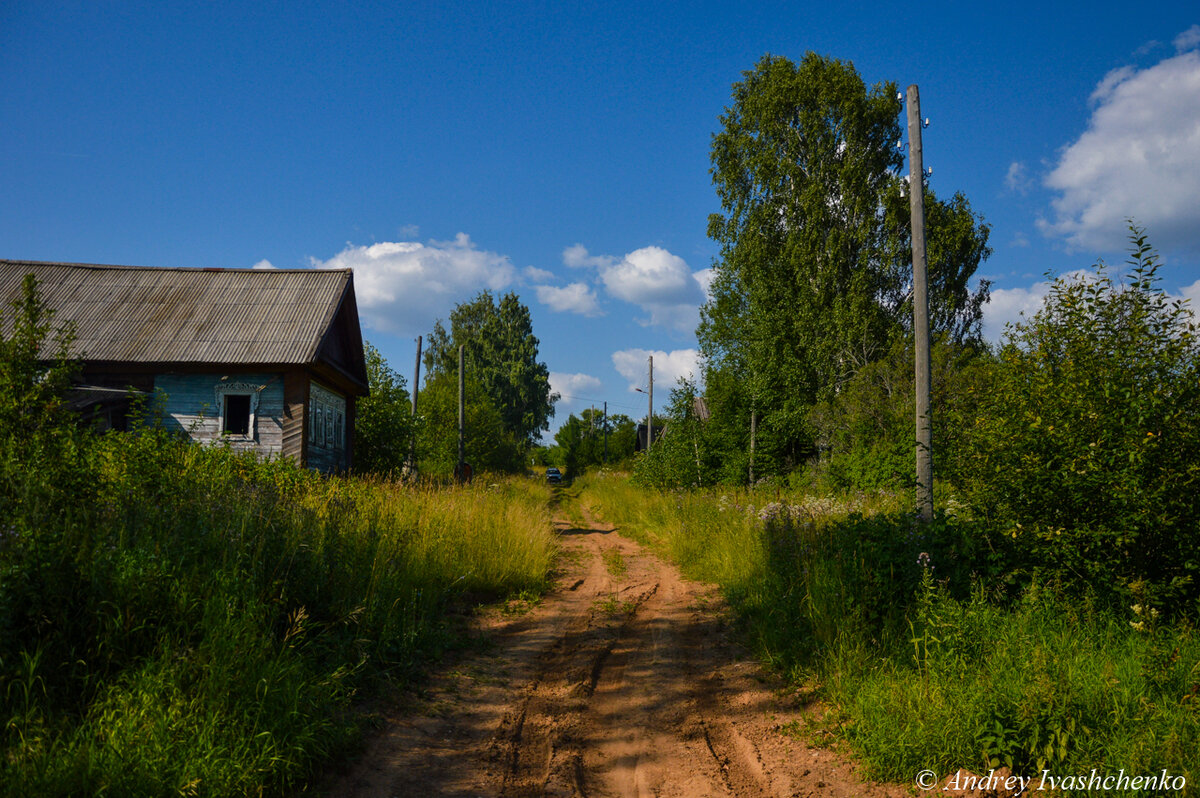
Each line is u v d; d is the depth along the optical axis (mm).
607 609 8516
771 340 26078
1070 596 5852
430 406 34000
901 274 27000
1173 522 5566
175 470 6984
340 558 6500
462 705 5199
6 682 3602
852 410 19188
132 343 14164
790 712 5160
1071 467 5922
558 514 22844
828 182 27266
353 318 17328
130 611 4203
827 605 6445
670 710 5297
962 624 5184
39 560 4027
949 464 7355
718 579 10000
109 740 3297
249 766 3439
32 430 5379
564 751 4512
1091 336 6371
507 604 8531
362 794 3715
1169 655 4523
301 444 14180
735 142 29375
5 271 15656
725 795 3947
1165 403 5836
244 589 4848
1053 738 3840
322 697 4379
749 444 22219
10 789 2922
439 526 9203
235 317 15078
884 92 27281
